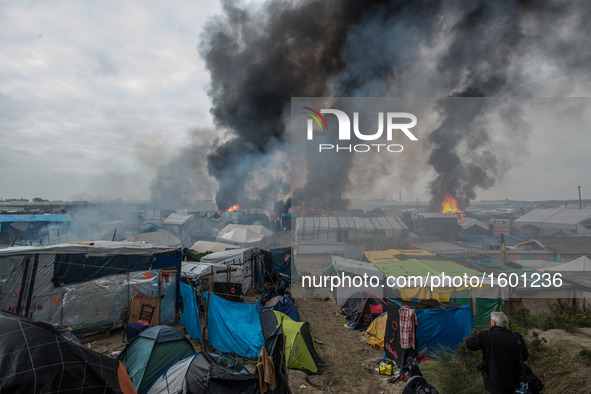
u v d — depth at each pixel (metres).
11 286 8.75
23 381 3.05
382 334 10.78
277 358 7.31
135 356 6.86
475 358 7.41
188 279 12.27
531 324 9.86
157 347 6.89
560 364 6.08
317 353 9.67
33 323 3.60
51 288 9.24
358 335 11.99
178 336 7.28
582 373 5.58
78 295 9.64
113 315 10.25
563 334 8.22
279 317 9.95
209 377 6.09
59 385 3.22
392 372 8.39
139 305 10.49
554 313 10.12
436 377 7.17
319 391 7.52
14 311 8.73
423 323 9.12
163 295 11.18
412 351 8.13
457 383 6.62
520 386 3.89
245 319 9.39
